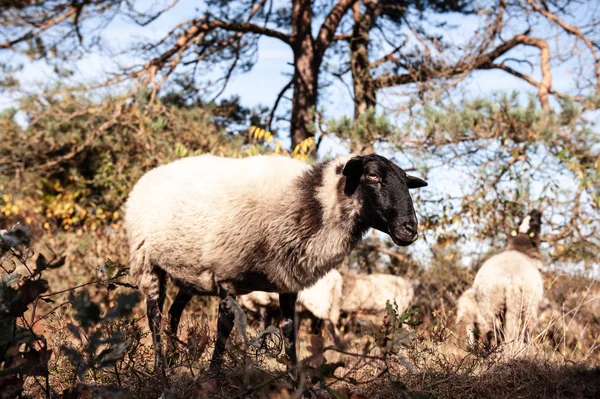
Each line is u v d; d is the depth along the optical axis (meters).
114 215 11.05
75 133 11.68
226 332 4.21
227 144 12.53
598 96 10.62
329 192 4.16
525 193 9.99
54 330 4.13
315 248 4.16
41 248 8.94
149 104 12.45
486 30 12.52
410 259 10.47
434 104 11.05
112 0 12.25
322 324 8.23
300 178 4.26
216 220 4.27
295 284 4.29
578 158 10.16
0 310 2.50
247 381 2.77
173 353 3.38
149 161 11.48
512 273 7.09
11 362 2.62
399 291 8.80
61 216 11.85
